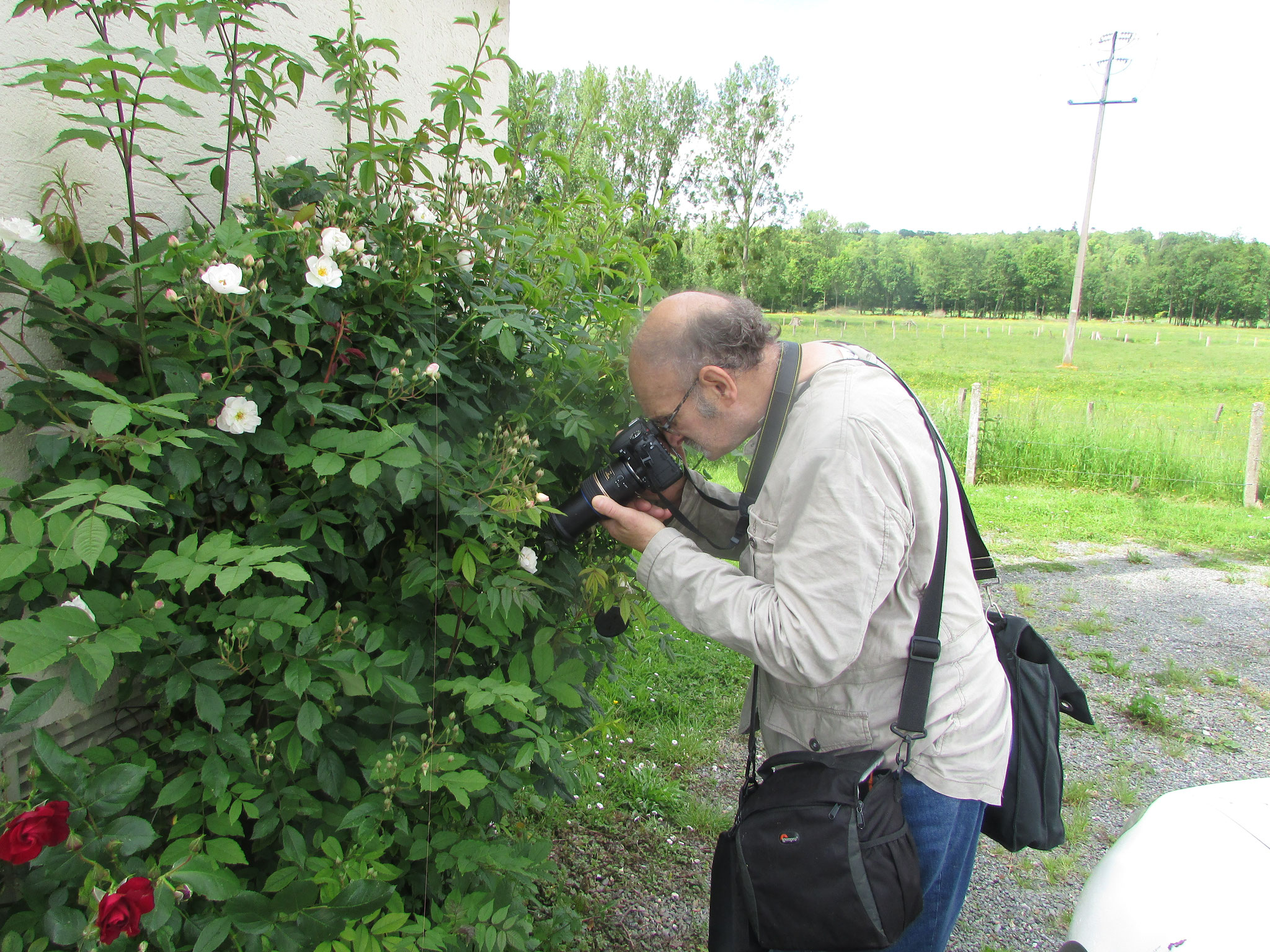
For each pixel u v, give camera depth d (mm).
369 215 1556
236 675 1317
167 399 1136
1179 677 4168
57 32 1395
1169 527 7500
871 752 1360
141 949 996
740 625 1317
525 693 1378
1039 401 13711
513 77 1911
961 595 1399
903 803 1351
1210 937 1301
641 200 2189
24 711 1033
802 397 1386
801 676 1277
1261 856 1417
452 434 1564
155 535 1355
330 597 1579
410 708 1421
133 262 1316
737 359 1395
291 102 1593
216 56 1591
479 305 1625
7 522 1199
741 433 1477
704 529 1756
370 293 1459
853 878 1236
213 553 1119
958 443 9836
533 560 1560
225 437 1240
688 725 3326
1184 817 1604
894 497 1252
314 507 1399
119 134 1482
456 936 1375
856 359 1404
